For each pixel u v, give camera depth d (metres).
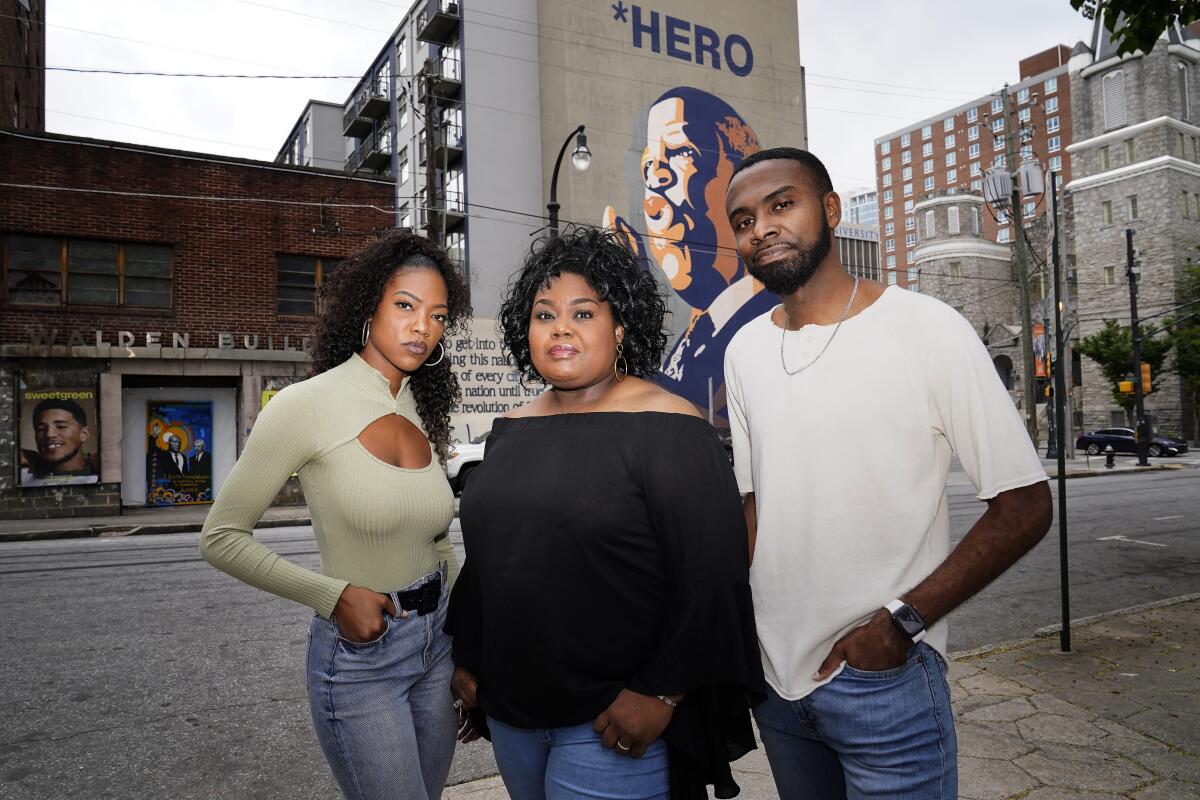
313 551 9.39
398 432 1.85
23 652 5.01
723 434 23.69
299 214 16.61
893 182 105.62
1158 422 42.72
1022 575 7.49
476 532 1.58
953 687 3.90
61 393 14.66
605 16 29.39
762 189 1.61
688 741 1.43
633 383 1.64
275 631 5.50
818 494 1.54
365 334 1.90
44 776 3.24
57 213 14.68
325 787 3.14
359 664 1.73
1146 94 46.09
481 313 27.08
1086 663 4.27
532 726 1.50
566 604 1.45
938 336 1.48
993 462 1.41
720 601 1.39
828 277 1.63
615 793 1.45
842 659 1.48
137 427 15.97
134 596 6.71
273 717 3.88
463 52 29.55
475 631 1.70
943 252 56.91
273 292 16.34
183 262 15.64
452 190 30.09
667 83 30.25
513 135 30.06
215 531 1.69
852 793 1.53
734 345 1.85
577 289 1.60
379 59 38.69
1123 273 46.16
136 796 3.07
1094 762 3.01
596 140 28.62
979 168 94.44
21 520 14.09
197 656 4.91
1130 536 10.02
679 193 29.73
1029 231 52.94
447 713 1.89
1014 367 48.41
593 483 1.46
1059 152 85.25
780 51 33.22
